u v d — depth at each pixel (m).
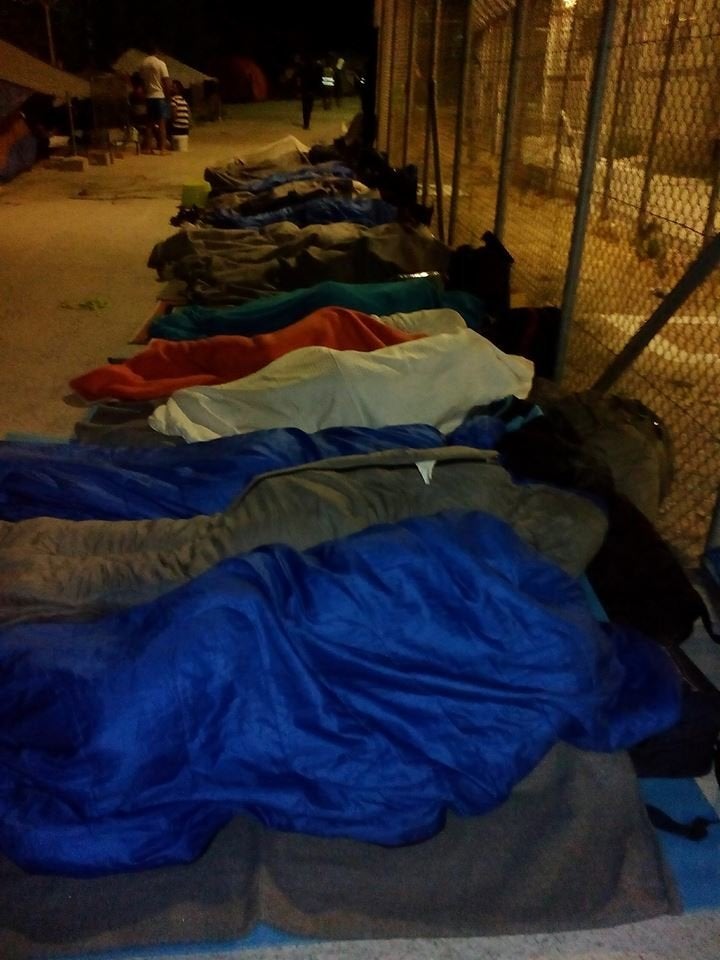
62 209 8.77
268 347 3.51
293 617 1.76
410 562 1.81
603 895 1.69
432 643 1.80
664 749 1.95
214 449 2.76
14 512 2.49
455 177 6.27
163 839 1.66
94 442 3.08
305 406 3.06
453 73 8.06
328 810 1.72
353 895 1.68
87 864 1.62
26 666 1.63
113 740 1.56
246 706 1.67
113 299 5.47
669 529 2.99
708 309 4.24
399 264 4.90
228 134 17.70
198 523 2.27
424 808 1.75
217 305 4.81
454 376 3.14
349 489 2.28
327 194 6.92
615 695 1.90
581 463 2.67
